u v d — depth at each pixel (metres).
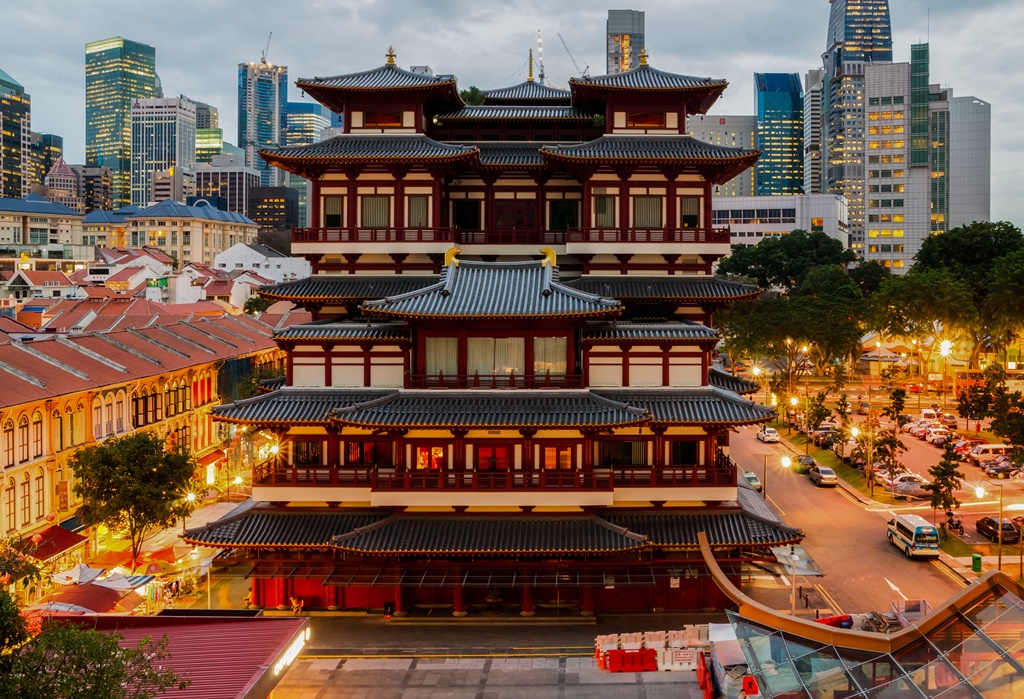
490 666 50.62
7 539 55.81
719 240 66.56
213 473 96.25
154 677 30.86
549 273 60.19
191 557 70.25
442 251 66.25
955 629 34.03
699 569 57.91
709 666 48.47
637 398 59.12
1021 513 81.75
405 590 59.12
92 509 64.50
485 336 58.66
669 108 70.00
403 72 72.19
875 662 34.19
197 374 102.62
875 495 89.81
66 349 82.88
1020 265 138.75
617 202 67.88
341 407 58.72
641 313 68.38
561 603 58.97
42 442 70.38
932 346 156.88
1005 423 85.19
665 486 58.09
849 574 65.94
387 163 65.62
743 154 64.69
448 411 56.69
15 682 26.83
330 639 54.50
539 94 80.88
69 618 43.38
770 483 96.69
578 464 58.53
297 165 66.31
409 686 48.06
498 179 71.19
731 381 68.06
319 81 69.69
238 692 35.53
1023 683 30.44
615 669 49.78
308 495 58.62
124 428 84.12
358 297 64.81
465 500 56.72
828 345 152.50
